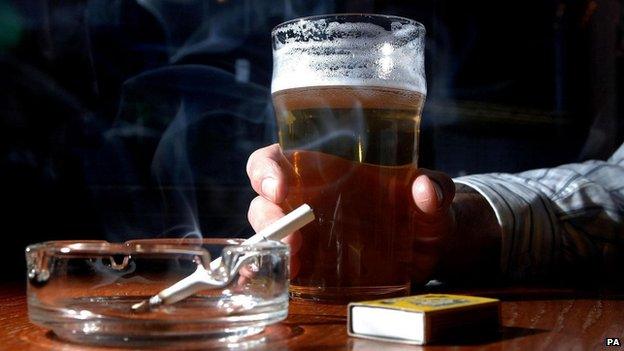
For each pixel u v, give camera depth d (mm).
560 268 820
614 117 1738
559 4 1774
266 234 525
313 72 584
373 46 584
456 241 739
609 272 828
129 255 508
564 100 1811
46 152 2012
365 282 588
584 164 971
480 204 771
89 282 506
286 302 494
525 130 1829
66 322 468
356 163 584
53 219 1978
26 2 1947
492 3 1790
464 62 1803
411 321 480
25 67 1984
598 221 821
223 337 478
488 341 487
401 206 597
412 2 1771
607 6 1714
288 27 595
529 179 864
